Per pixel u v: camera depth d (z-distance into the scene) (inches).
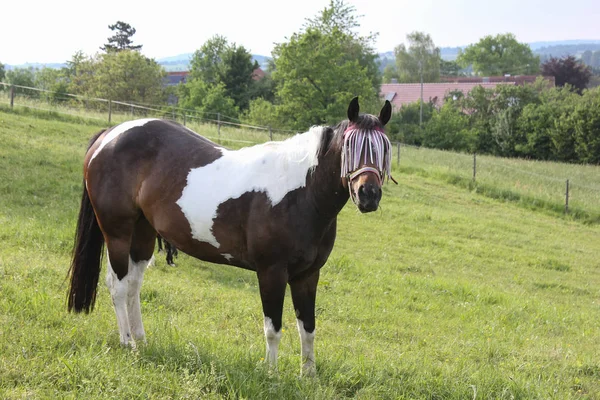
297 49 1605.6
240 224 181.9
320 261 182.9
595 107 1739.7
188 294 292.0
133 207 202.4
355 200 162.4
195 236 190.1
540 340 306.5
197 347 190.2
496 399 185.2
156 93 1892.2
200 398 155.7
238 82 2329.0
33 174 530.6
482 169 1094.4
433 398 184.5
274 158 182.2
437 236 614.9
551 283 497.7
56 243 355.9
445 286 416.5
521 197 889.5
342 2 2130.9
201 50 2534.5
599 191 1013.2
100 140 212.1
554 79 3484.3
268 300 178.9
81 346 185.3
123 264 203.3
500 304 393.7
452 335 296.4
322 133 174.1
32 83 2674.7
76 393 150.6
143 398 151.2
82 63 1985.7
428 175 960.9
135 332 204.8
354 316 308.2
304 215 175.3
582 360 259.0
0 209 425.1
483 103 2159.2
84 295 208.4
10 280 251.6
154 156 199.8
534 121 1836.9
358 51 2225.6
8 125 719.7
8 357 166.6
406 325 308.3
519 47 4598.9
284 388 167.2
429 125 1961.1
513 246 629.6
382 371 192.7
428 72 3437.5
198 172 190.2
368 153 161.2
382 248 530.9
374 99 1913.1
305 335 186.4
